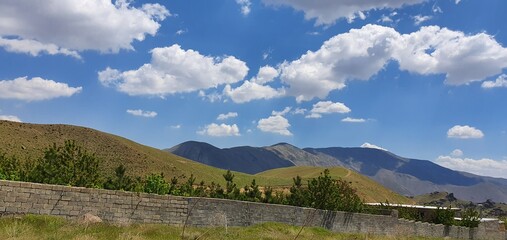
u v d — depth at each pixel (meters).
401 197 191.12
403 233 45.62
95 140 111.50
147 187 36.00
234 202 32.78
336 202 45.16
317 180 46.50
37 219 23.03
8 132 90.31
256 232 29.42
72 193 25.61
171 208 29.59
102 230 21.77
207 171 129.88
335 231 39.84
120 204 27.42
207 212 31.16
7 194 23.42
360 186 170.88
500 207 181.50
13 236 17.52
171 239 20.53
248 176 133.62
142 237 20.30
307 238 28.64
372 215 43.56
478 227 56.94
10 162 33.25
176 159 135.50
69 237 18.58
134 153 113.06
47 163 30.92
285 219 35.88
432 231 50.16
